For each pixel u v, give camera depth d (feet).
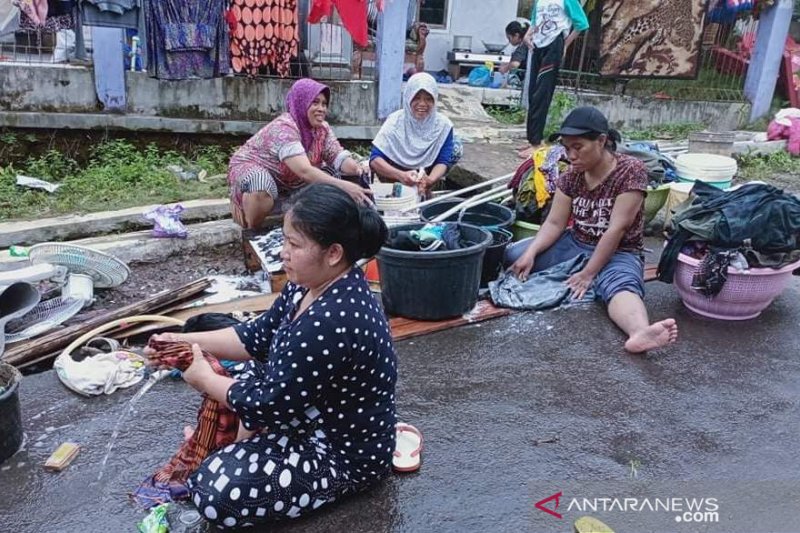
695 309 13.67
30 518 7.66
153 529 7.40
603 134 12.32
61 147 21.67
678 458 9.10
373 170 17.74
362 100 24.44
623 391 10.66
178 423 9.53
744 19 33.04
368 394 7.40
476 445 9.23
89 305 13.35
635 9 28.66
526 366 11.34
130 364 10.69
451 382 10.80
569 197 13.87
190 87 22.53
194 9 20.34
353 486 7.86
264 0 21.36
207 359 7.73
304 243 6.72
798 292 14.92
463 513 7.95
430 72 36.68
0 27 19.61
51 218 16.99
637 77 29.84
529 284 13.84
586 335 12.40
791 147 28.32
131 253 15.58
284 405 6.91
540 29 22.27
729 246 12.62
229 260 16.34
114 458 8.73
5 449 8.54
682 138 29.32
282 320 7.91
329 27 24.52
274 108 23.79
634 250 13.47
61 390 10.27
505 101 31.50
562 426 9.72
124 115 21.95
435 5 36.58
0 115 20.52
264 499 7.21
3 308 11.04
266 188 14.55
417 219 15.30
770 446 9.43
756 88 32.42
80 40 21.44
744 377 11.21
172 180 20.40
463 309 12.89
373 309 7.18
